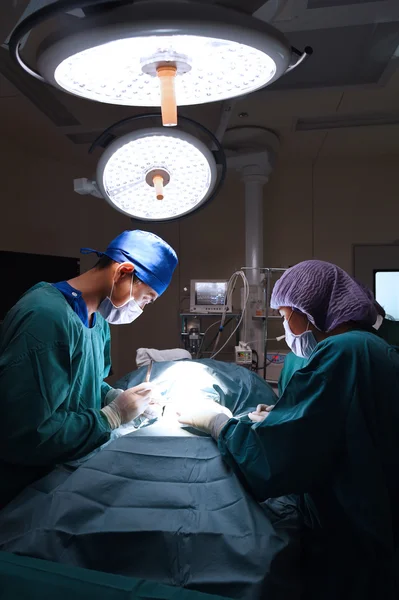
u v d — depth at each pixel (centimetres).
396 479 89
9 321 108
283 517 97
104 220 377
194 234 372
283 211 360
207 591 76
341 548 91
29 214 315
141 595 62
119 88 68
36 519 86
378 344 97
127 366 381
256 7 53
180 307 371
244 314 257
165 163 84
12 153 303
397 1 134
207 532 82
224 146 291
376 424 89
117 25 48
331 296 109
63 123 264
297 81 213
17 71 202
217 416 116
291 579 83
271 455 90
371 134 287
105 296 124
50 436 100
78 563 80
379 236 350
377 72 206
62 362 104
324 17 141
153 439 109
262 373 277
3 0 72
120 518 85
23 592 64
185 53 58
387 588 86
